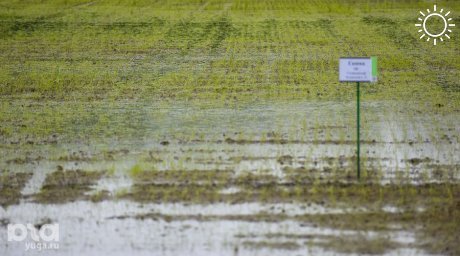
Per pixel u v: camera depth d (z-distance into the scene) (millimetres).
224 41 67438
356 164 36906
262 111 45938
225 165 37031
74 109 47281
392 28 73000
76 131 42812
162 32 71500
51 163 37906
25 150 39812
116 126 43562
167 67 57875
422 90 50875
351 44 66125
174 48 64688
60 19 78375
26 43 67500
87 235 30406
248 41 67438
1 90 52031
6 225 31375
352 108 46469
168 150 39375
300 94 49719
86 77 55312
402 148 39281
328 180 34938
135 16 79938
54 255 28906
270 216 31422
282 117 44688
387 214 31438
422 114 45312
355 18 78625
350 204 32406
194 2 89625
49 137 41875
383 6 85688
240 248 28891
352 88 51188
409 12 81438
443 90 50906
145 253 28844
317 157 37906
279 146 39625
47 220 31734
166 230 30562
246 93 50156
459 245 28844
